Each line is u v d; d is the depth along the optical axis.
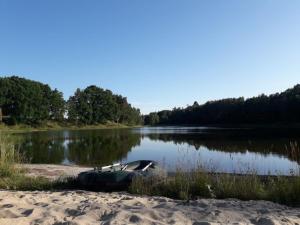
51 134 56.22
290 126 85.19
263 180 10.03
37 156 21.97
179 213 5.43
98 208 5.75
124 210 5.50
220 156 20.17
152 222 4.83
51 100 96.06
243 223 4.88
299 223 5.05
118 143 34.19
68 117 102.75
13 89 79.62
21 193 7.98
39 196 7.48
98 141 37.53
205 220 5.09
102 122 119.19
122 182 9.16
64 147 29.22
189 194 8.24
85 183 9.36
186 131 64.81
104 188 9.20
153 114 179.00
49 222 4.81
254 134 45.03
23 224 4.69
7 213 5.30
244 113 112.06
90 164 18.00
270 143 29.09
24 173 11.69
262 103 108.38
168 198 7.61
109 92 124.69
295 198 7.34
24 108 80.44
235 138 36.84
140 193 8.63
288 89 109.38
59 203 6.51
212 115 135.12
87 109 108.88
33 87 84.94
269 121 101.06
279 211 6.00
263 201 7.22
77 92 108.38
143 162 10.91
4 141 12.75
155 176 9.51
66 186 9.80
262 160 17.98
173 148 27.34
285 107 94.62
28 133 60.31
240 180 8.57
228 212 5.55
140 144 32.44
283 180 8.15
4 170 10.65
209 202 6.75
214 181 8.73
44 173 13.00
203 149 24.94
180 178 8.77
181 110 170.88
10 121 79.44
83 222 4.80
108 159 20.53
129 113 136.75
